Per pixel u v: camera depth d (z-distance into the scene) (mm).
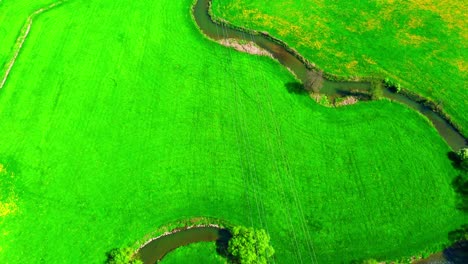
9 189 51812
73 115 59719
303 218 48531
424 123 56750
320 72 62156
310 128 56656
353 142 54969
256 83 62531
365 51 66500
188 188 51406
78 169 53625
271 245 46688
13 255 46781
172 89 62281
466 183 50531
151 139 56312
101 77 64500
